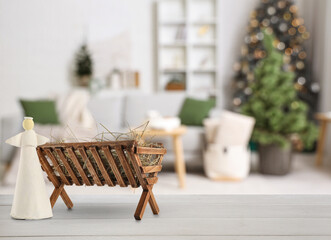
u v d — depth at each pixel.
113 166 1.02
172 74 5.70
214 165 3.37
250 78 5.11
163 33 5.68
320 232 0.94
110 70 5.68
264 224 1.00
